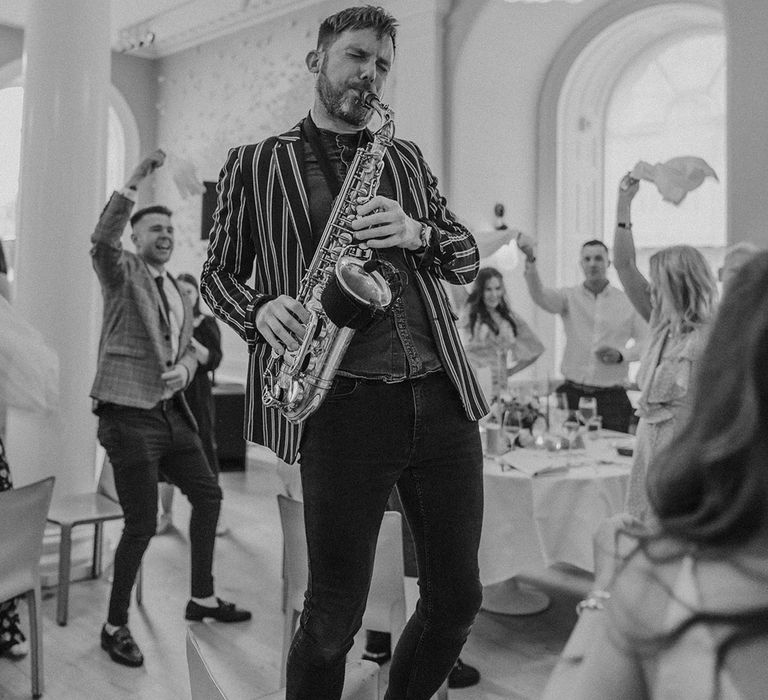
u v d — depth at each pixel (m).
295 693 1.68
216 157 8.33
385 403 1.62
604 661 0.68
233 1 7.55
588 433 4.11
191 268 8.49
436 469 1.69
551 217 6.96
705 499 0.66
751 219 4.71
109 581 4.31
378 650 3.33
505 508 3.27
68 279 4.28
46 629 3.66
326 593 1.64
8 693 3.04
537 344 5.34
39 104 4.29
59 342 4.26
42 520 2.90
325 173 1.70
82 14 4.32
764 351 0.65
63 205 4.27
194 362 3.64
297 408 1.58
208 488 3.71
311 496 1.64
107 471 4.11
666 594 0.65
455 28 6.44
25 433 4.27
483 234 5.29
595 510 3.23
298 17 7.46
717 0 5.88
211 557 3.77
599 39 6.60
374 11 1.66
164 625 3.73
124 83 8.90
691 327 3.21
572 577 4.43
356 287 1.46
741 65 4.72
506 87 6.77
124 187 3.35
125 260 3.52
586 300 5.39
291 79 7.53
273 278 1.71
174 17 8.15
